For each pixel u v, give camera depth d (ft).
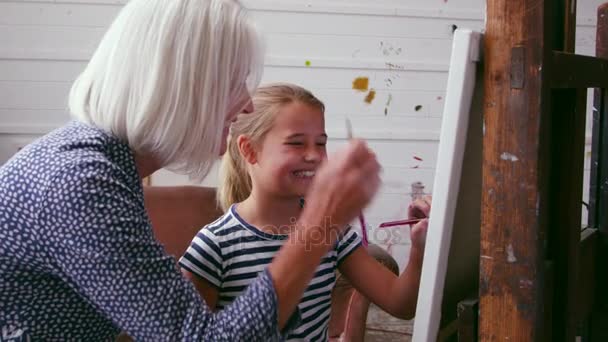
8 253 2.21
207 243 3.28
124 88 2.38
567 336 3.08
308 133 3.32
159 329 2.14
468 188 2.82
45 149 2.27
